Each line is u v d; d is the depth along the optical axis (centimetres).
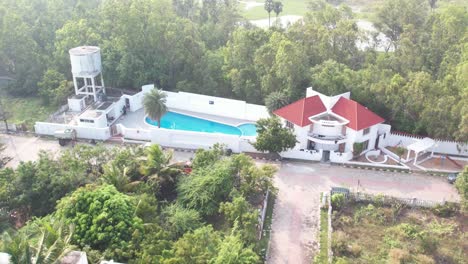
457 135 5862
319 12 8531
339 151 6206
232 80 7662
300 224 4784
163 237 3959
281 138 5781
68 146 6481
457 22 7581
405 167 5888
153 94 6644
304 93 7038
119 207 3988
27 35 8400
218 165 5006
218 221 4706
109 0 8519
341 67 7238
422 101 6184
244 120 7444
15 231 4175
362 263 4191
